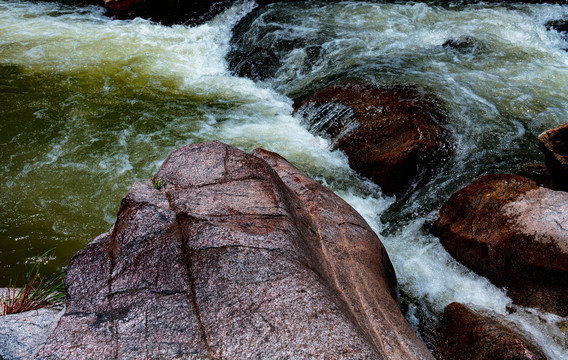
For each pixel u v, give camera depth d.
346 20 12.12
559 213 4.74
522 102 8.27
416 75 9.10
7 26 12.58
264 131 8.54
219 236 3.36
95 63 10.80
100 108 9.06
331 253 4.01
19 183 7.01
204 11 13.24
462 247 5.36
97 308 2.99
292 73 10.29
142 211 3.57
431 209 6.42
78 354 2.71
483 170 6.78
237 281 3.11
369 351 2.76
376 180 7.12
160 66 10.92
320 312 2.94
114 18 13.61
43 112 8.76
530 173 6.59
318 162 7.65
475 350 4.06
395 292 4.47
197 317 2.91
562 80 8.98
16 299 3.90
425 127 7.28
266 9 13.21
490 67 9.50
